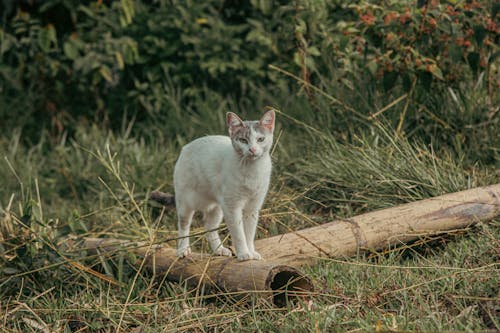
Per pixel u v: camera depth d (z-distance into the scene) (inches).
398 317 174.2
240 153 208.4
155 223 282.2
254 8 414.0
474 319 169.3
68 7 424.2
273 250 216.2
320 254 217.6
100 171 346.0
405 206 235.1
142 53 420.8
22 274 216.8
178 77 406.3
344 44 304.2
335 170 280.8
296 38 343.9
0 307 209.9
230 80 410.9
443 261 216.2
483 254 213.5
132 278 225.3
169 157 339.3
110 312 197.6
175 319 191.2
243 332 180.9
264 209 257.4
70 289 225.9
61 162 363.6
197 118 384.5
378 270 208.8
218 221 235.1
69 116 429.4
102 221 297.3
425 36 293.6
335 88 332.5
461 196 238.4
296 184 293.9
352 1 328.5
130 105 422.6
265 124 213.0
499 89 311.1
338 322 175.8
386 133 277.0
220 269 205.2
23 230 241.9
